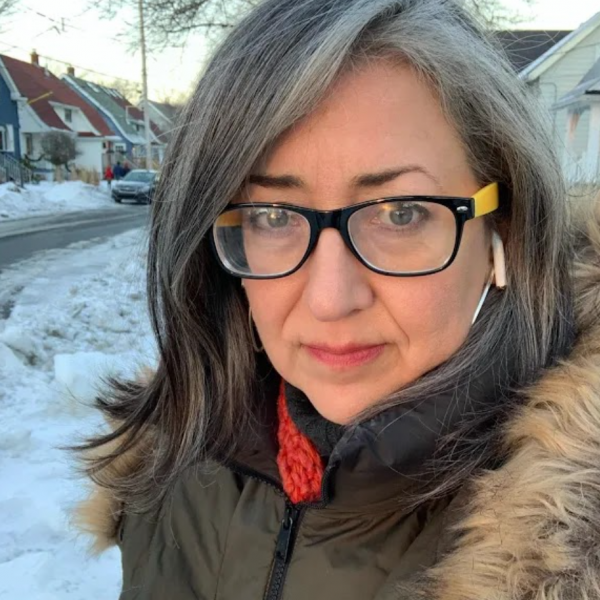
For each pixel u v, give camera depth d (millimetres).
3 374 1510
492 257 316
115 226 5520
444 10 298
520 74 314
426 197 281
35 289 2562
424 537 311
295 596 342
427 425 296
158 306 411
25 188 7914
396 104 277
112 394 495
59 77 15633
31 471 1070
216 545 398
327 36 273
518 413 290
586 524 245
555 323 311
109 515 471
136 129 16781
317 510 346
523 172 300
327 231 288
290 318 315
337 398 310
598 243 333
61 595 779
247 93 288
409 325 293
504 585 253
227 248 330
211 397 412
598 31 5098
